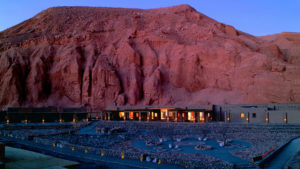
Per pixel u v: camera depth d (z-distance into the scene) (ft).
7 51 375.04
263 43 359.05
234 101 278.05
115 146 147.95
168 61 337.11
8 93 342.03
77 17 443.32
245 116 219.00
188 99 309.42
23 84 352.49
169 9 438.81
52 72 356.59
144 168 101.81
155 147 141.18
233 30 376.07
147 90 321.73
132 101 320.91
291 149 120.06
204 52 321.32
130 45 354.33
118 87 331.16
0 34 455.63
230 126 196.13
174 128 213.46
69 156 126.31
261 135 170.09
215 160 105.91
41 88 348.38
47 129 237.66
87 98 340.80
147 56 347.36
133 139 177.47
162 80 328.70
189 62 325.01
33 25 451.53
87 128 243.60
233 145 143.02
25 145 159.74
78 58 355.77
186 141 163.12
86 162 112.98
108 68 339.16
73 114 305.73
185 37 360.89
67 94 352.69
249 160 104.94
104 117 279.08
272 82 261.24
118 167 103.86
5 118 266.36
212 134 188.03
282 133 169.68
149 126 226.79
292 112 193.57
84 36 383.24
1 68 358.64
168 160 108.47
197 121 239.71
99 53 368.48
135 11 463.83
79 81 347.97
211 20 410.72
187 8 414.21
